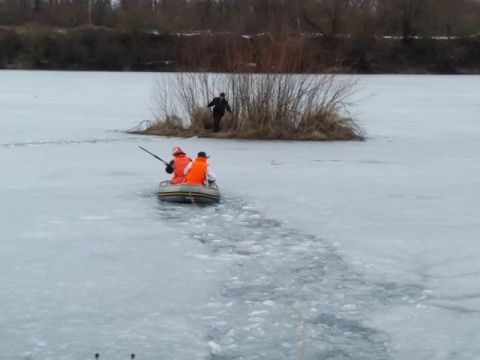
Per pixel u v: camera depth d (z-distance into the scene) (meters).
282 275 10.62
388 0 73.75
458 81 63.19
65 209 14.31
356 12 68.00
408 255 11.64
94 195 15.60
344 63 64.94
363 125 31.36
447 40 74.56
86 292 9.85
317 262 11.22
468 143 25.48
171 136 26.28
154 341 8.42
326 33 64.50
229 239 12.37
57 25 79.94
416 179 18.09
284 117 26.38
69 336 8.52
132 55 73.50
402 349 8.30
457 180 18.02
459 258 11.49
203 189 14.80
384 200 15.59
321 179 17.92
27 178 17.50
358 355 8.15
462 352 8.24
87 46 74.50
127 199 15.24
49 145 23.41
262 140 25.64
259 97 26.34
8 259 11.18
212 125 26.67
